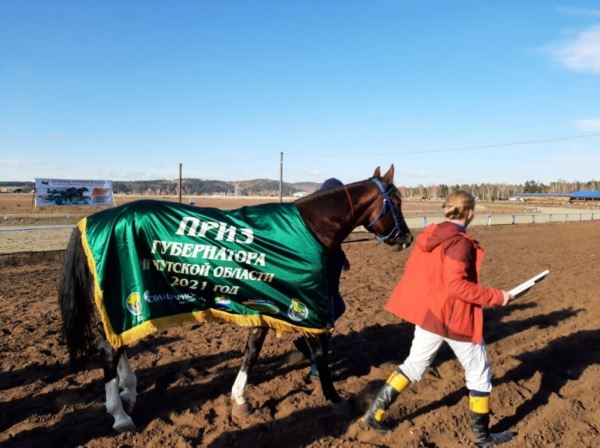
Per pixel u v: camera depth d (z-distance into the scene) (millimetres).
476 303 3561
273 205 4375
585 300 8906
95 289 3938
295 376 5164
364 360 5695
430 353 3809
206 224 4086
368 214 4539
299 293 4129
